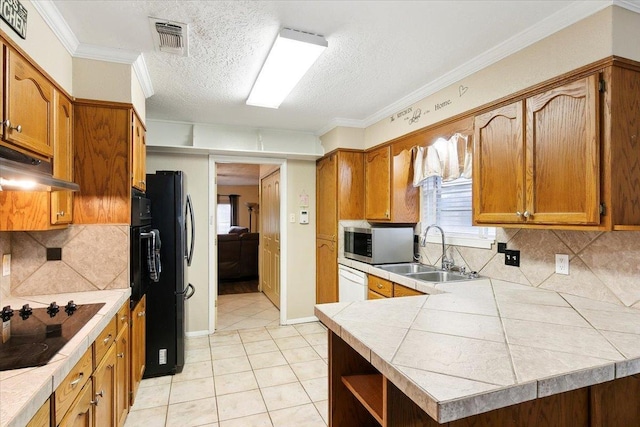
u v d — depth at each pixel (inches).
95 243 82.0
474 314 60.6
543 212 70.2
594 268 71.4
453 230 116.0
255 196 431.2
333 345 59.6
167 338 109.7
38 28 63.1
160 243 105.3
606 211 59.7
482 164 85.3
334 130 148.2
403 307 65.3
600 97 61.2
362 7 67.3
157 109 128.3
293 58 84.7
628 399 53.4
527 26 73.4
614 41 60.8
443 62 90.9
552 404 47.9
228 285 249.0
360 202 150.3
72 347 48.0
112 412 69.3
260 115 137.3
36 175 47.2
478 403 33.5
